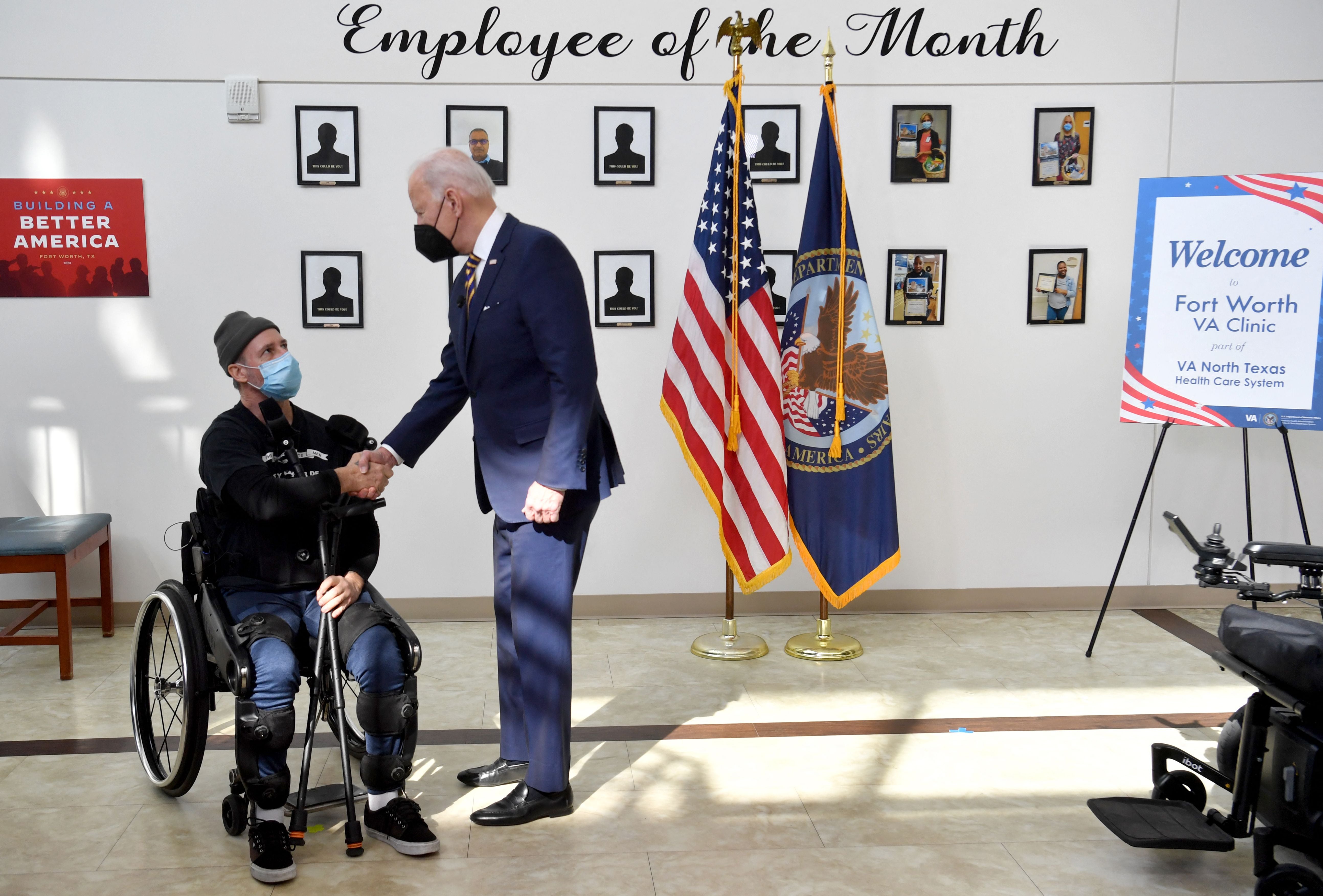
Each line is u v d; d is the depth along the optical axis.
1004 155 4.25
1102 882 2.23
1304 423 3.65
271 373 2.46
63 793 2.67
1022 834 2.45
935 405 4.34
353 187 4.12
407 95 4.10
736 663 3.77
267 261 4.13
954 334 4.32
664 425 4.29
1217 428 4.21
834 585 3.85
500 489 2.48
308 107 4.06
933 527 4.40
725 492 3.77
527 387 2.43
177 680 2.74
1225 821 2.23
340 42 4.06
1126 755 2.92
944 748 2.97
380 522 4.26
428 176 2.39
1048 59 4.22
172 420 4.16
